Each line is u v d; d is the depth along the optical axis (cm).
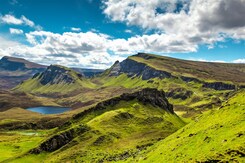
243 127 8000
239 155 6412
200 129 10369
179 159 8456
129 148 19062
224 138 7825
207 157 6762
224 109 10975
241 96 11412
